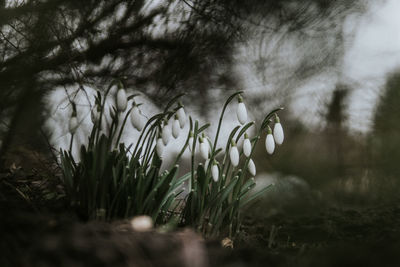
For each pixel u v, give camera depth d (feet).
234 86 4.79
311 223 4.19
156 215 3.43
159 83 4.45
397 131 5.89
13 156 4.01
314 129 6.16
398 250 3.09
